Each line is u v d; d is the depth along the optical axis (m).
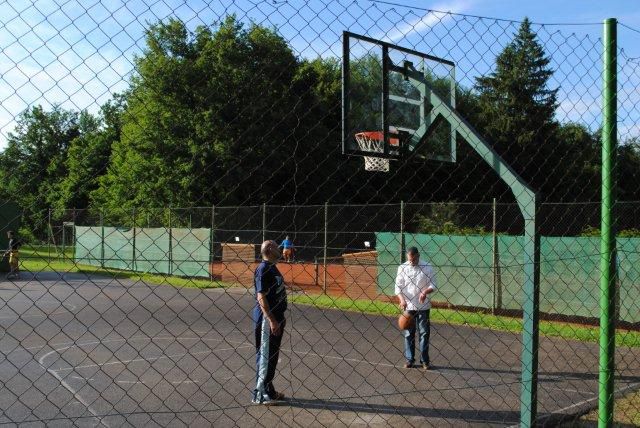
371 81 5.91
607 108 4.17
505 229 24.50
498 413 6.70
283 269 22.33
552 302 14.27
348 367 9.14
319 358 9.76
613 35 4.18
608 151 4.16
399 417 6.50
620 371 9.01
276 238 24.41
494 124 11.78
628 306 13.08
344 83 5.88
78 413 6.57
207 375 8.51
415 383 8.16
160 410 6.70
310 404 7.00
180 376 8.43
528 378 4.20
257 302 7.05
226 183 13.33
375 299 16.89
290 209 25.12
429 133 5.98
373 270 17.52
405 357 9.60
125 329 12.46
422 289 9.08
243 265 21.77
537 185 19.23
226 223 23.11
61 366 9.00
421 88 5.83
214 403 7.01
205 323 13.30
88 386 7.79
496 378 8.49
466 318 13.99
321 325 12.98
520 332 12.38
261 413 6.62
